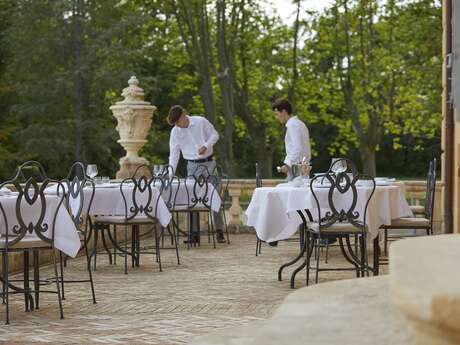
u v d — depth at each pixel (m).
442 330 1.55
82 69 32.41
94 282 8.61
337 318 2.08
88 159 33.78
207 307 6.98
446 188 13.00
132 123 13.89
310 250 8.11
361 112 34.19
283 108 10.57
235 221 14.65
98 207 9.66
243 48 32.72
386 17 29.09
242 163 39.88
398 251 2.04
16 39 33.75
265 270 9.52
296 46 31.42
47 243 6.58
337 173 7.79
